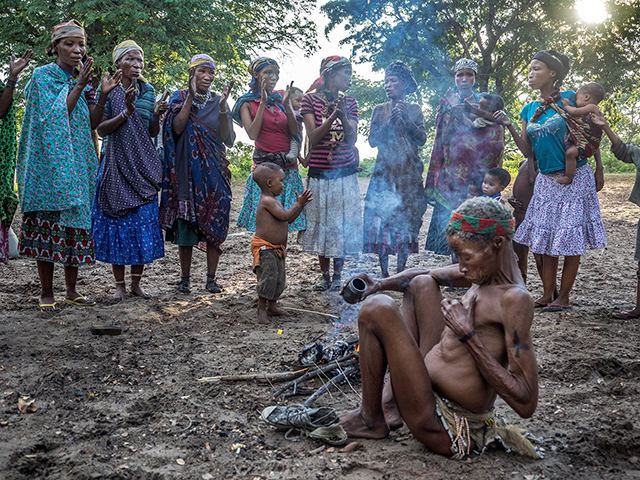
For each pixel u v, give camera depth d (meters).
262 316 4.76
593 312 5.08
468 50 20.86
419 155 6.15
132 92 5.12
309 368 3.56
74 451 2.65
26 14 16.31
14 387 3.32
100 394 3.28
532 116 5.28
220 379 3.52
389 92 6.03
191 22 17.31
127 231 5.36
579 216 5.02
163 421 2.97
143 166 5.38
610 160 31.95
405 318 2.93
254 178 4.87
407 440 2.73
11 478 2.43
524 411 2.34
